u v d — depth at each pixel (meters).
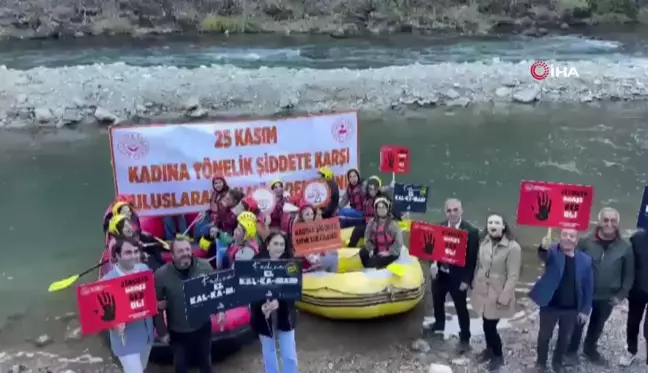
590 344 6.74
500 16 33.72
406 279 7.53
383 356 7.02
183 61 25.53
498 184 13.02
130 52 27.36
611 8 34.50
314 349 7.18
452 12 33.47
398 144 16.00
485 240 6.58
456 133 17.02
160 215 8.34
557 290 6.24
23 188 13.06
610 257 6.39
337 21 32.91
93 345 7.41
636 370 6.59
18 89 19.00
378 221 8.00
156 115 18.81
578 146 15.70
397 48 28.73
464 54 27.19
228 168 8.45
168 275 5.64
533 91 20.77
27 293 8.68
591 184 12.93
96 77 20.05
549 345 7.10
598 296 6.48
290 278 5.63
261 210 8.09
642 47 28.36
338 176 9.05
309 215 7.44
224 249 7.14
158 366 6.84
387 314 7.61
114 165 8.09
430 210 11.54
